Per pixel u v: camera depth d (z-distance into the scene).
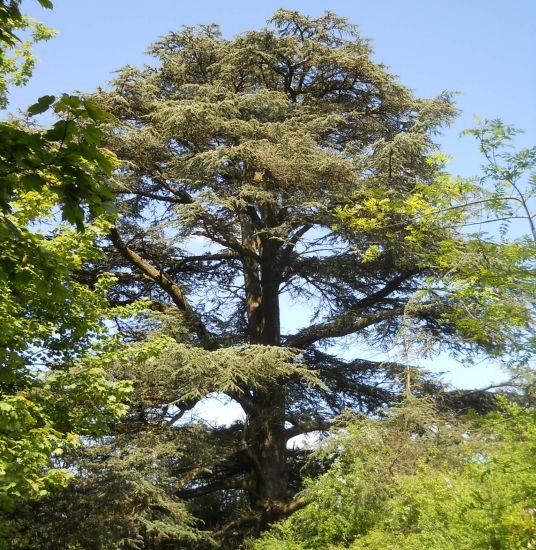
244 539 15.73
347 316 17.70
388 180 15.28
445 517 9.44
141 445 14.84
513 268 7.96
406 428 12.71
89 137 4.17
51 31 12.39
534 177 7.60
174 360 14.12
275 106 17.00
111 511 13.68
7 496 8.58
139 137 16.19
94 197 4.41
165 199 18.08
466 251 9.95
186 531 14.28
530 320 8.07
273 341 18.97
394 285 18.19
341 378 18.06
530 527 7.07
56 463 13.89
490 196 8.08
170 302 19.08
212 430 17.36
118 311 11.60
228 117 17.08
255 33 18.23
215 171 16.19
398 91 18.61
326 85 19.66
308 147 16.06
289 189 16.95
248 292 20.36
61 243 10.49
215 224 16.62
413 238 9.59
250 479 18.44
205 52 19.22
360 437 12.29
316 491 12.04
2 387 10.05
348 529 11.54
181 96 18.27
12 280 5.03
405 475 11.09
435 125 17.73
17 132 4.13
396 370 16.44
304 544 12.04
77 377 10.31
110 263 18.08
